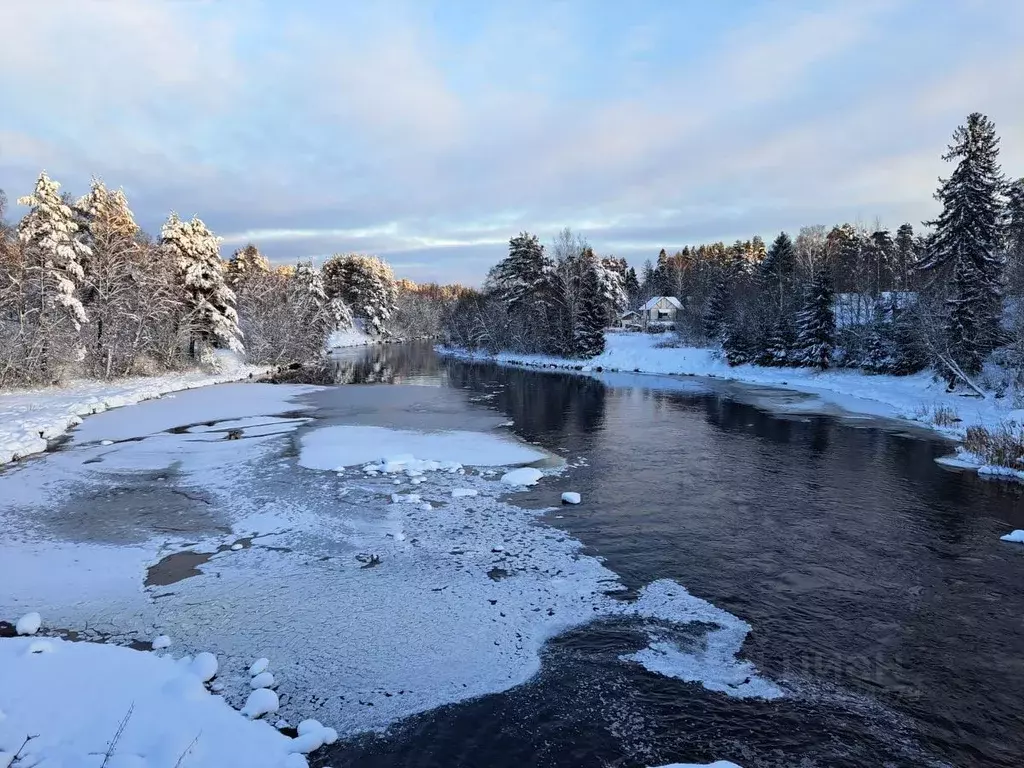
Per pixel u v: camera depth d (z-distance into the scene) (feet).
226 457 58.90
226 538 38.24
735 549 36.60
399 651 25.61
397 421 80.23
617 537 38.50
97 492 47.65
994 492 48.21
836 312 156.76
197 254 139.33
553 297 202.28
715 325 184.96
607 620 28.27
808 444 66.49
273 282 198.18
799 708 21.99
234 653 25.34
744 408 93.71
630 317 286.05
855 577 32.81
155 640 25.79
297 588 31.37
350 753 19.58
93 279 111.75
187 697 21.02
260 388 116.16
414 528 39.91
